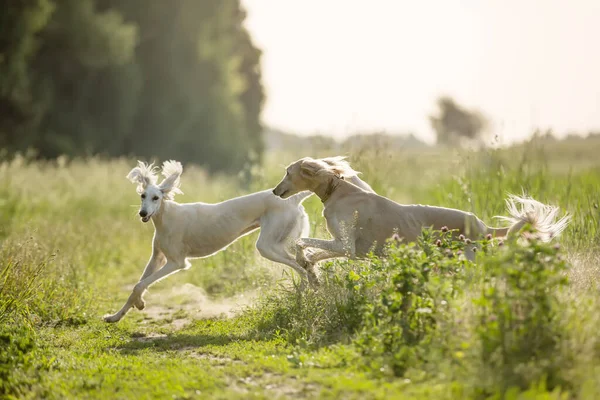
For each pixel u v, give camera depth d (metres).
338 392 6.28
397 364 6.75
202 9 50.50
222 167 50.06
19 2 33.66
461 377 6.16
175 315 11.35
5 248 11.60
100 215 20.05
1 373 7.27
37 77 38.25
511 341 6.25
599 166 20.17
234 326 9.88
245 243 13.77
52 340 9.14
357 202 9.78
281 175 17.22
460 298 7.30
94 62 39.91
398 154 14.48
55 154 37.38
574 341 6.18
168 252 10.88
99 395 6.64
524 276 6.43
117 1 46.31
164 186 10.86
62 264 12.23
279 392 6.50
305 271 10.24
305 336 8.30
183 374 7.23
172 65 48.62
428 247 7.87
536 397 5.46
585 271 8.60
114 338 9.43
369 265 8.98
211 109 50.00
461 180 12.95
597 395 5.56
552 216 8.66
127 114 43.22
